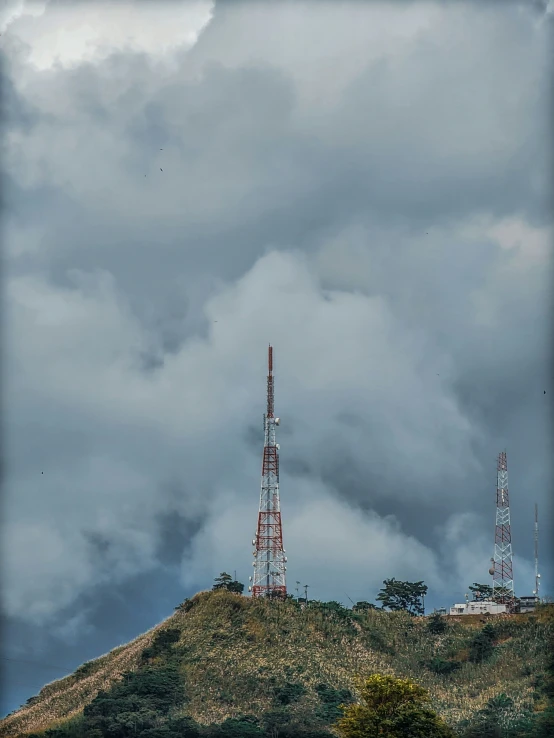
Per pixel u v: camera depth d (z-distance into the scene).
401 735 167.88
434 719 171.50
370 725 169.38
